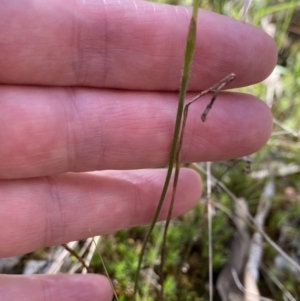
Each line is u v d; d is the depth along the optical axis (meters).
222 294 0.08
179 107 0.05
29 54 0.06
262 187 0.09
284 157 0.10
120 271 0.08
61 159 0.06
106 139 0.06
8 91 0.06
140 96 0.06
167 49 0.06
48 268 0.08
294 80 0.10
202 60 0.06
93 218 0.07
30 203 0.06
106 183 0.07
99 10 0.06
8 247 0.06
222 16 0.06
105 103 0.06
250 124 0.06
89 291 0.06
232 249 0.08
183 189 0.07
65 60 0.06
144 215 0.07
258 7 0.10
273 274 0.08
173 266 0.08
